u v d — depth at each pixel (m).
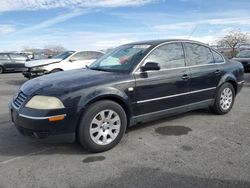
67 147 4.15
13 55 18.61
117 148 4.09
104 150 3.96
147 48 4.66
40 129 3.59
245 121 5.36
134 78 4.25
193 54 5.21
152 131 4.81
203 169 3.38
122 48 5.18
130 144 4.23
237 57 15.91
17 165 3.58
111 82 4.03
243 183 3.05
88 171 3.38
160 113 4.65
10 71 18.44
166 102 4.68
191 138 4.46
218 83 5.55
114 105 4.00
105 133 3.97
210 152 3.89
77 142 4.22
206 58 5.45
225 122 5.30
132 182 3.12
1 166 3.55
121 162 3.62
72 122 3.71
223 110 5.77
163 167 3.46
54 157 3.81
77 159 3.73
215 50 5.76
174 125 5.13
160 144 4.22
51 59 11.45
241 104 6.87
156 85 4.48
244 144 4.17
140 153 3.90
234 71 5.89
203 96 5.31
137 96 4.29
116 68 4.55
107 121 3.98
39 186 3.06
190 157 3.73
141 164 3.55
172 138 4.47
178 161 3.61
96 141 3.89
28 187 3.04
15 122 3.89
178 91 4.82
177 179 3.16
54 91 3.71
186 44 5.17
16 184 3.10
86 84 3.88
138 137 4.53
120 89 4.08
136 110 4.32
